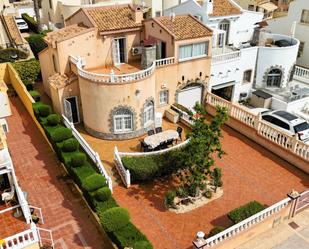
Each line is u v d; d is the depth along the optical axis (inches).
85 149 1018.1
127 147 1079.6
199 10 1444.4
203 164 830.5
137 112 1098.7
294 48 1406.3
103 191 797.9
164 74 1198.9
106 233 746.8
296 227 775.1
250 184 937.5
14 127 1230.3
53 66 1289.4
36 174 974.4
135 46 1300.4
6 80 1557.6
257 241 736.3
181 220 810.8
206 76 1299.2
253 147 1117.1
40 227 783.1
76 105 1208.2
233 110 1210.6
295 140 997.8
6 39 1910.7
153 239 756.6
